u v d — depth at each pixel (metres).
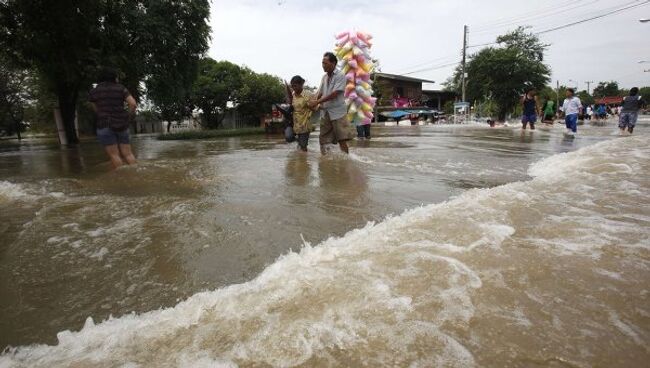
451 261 1.69
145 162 5.75
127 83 15.87
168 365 1.13
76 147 11.74
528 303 1.34
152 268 1.94
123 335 1.33
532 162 5.20
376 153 6.19
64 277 1.87
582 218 2.34
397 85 44.81
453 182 3.82
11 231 2.52
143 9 15.62
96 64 12.75
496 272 1.58
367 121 9.45
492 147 7.28
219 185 3.80
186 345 1.23
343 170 4.54
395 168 4.70
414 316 1.28
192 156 6.63
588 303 1.34
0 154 9.30
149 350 1.22
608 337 1.15
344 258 1.79
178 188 3.73
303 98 6.33
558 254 1.76
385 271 1.62
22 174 5.24
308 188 3.57
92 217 2.79
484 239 1.97
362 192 3.37
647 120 25.16
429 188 3.53
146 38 14.99
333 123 5.74
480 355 1.09
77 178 4.64
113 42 13.95
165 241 2.27
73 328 1.47
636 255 1.74
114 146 5.55
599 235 2.02
